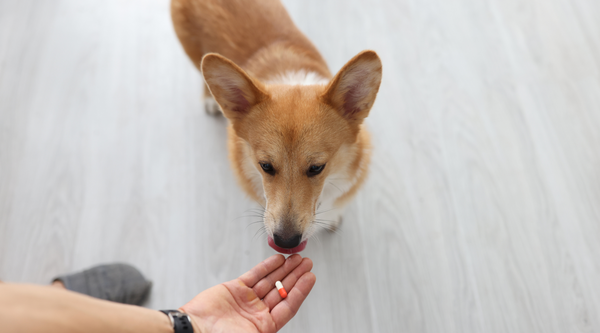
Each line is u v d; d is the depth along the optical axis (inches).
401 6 44.7
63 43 44.4
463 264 37.2
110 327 26.7
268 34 36.4
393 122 40.9
